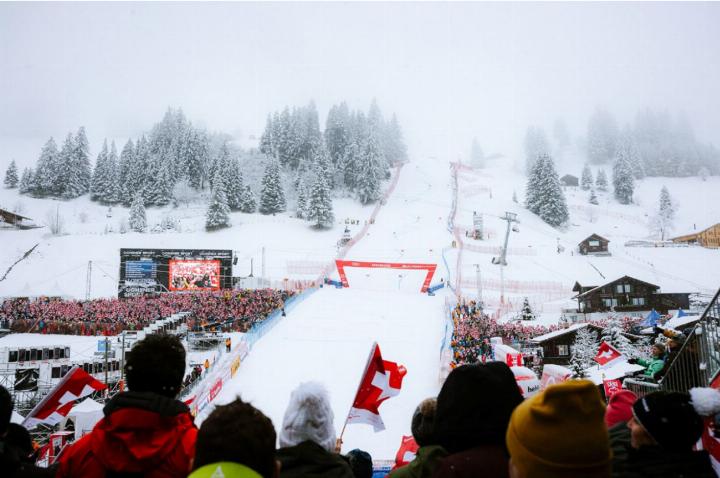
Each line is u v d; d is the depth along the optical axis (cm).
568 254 8500
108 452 265
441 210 11156
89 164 13350
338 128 14438
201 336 3909
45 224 10106
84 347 3825
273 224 10062
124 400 280
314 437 328
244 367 2875
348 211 11294
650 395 296
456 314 4112
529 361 3173
